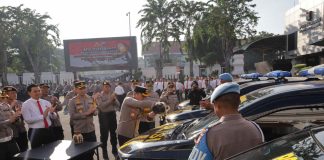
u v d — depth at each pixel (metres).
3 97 5.92
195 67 50.22
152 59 62.78
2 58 43.53
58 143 4.83
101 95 7.22
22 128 6.41
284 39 21.30
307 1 18.83
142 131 6.18
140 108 5.46
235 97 2.13
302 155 1.72
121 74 51.75
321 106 2.82
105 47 36.97
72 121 6.10
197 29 30.62
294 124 2.90
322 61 18.14
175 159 3.11
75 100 6.03
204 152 2.08
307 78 4.52
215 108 2.21
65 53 37.00
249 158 1.94
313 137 1.93
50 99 7.09
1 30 41.69
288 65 10.24
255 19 25.72
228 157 2.03
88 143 4.80
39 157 4.02
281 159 1.77
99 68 37.22
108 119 7.14
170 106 9.45
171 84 9.62
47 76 53.06
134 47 36.97
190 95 9.97
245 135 2.07
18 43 45.25
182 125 4.11
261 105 2.95
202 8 32.44
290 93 2.90
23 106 5.66
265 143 2.14
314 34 17.80
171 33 34.94
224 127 2.09
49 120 5.86
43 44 45.16
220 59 38.72
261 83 4.96
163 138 3.58
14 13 42.53
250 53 23.27
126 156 3.35
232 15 25.84
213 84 19.95
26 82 51.81
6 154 5.11
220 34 26.91
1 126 5.03
